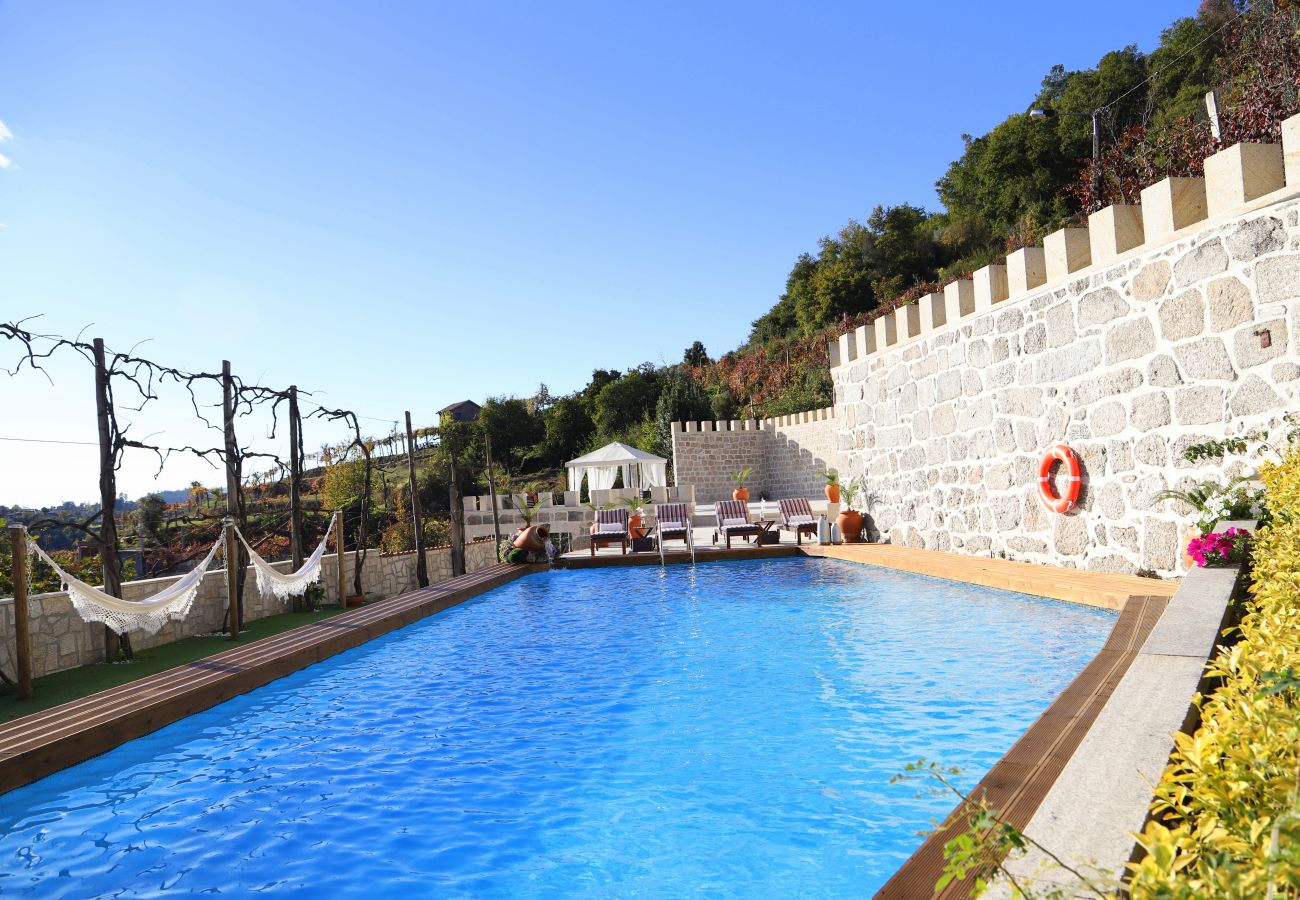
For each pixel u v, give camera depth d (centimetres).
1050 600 849
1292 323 668
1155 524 820
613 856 372
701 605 1033
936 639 746
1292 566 384
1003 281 1073
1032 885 194
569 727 561
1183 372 778
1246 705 179
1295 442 668
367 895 348
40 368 827
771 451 2956
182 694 614
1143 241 854
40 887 364
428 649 847
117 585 852
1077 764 274
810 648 749
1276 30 1641
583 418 4706
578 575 1452
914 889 272
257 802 452
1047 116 1864
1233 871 119
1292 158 662
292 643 801
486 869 366
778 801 421
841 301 4366
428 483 3416
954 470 1189
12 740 509
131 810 447
